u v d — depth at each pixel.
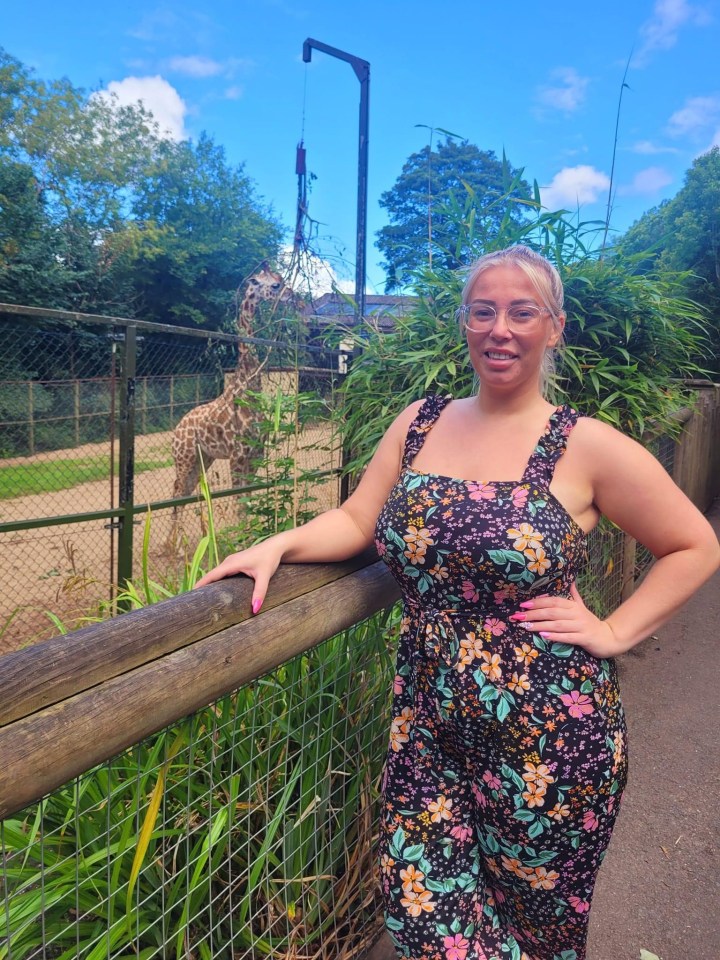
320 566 1.41
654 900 2.07
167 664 0.97
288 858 1.45
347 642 1.59
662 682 3.50
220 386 5.61
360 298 4.29
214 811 1.36
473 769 1.26
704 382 6.05
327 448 4.17
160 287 20.25
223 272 21.30
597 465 1.27
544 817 1.22
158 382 5.85
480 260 1.35
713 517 6.77
